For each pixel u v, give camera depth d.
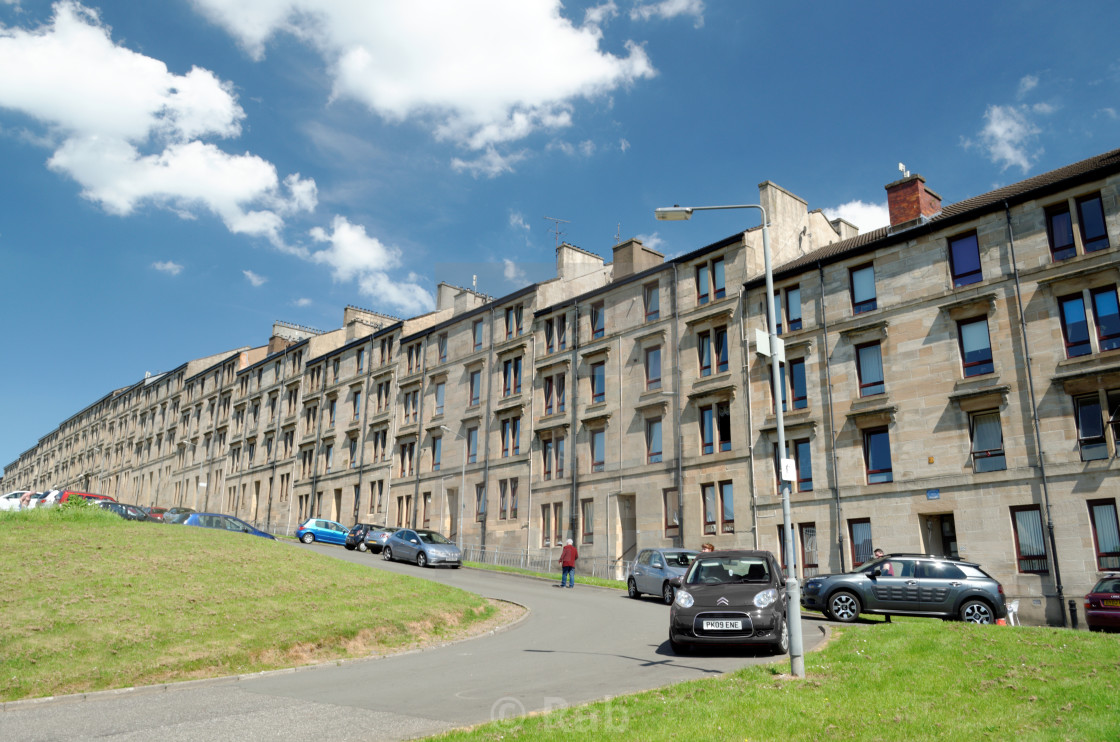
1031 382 25.52
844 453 29.80
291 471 63.75
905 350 28.80
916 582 19.77
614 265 42.94
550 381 43.75
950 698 9.60
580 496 39.97
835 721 8.63
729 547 32.72
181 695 11.88
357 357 60.25
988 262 27.25
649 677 12.13
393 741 8.73
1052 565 24.05
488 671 13.19
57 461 118.69
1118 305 24.39
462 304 52.03
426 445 51.25
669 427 36.50
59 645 13.34
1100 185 25.08
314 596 18.64
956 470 26.69
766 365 33.09
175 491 81.50
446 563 35.84
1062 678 10.27
